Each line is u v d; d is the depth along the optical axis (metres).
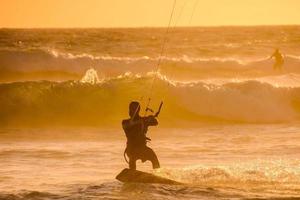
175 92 111.50
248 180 56.97
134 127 59.06
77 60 154.50
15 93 111.56
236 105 110.31
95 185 57.06
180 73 158.25
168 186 55.31
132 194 53.06
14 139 89.56
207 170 60.12
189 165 67.56
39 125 106.44
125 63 153.00
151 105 111.38
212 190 53.84
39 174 64.06
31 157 74.12
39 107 110.88
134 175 56.97
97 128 101.94
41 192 54.38
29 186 58.00
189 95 111.25
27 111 110.31
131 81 115.19
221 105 110.31
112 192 53.91
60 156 74.69
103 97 112.94
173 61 158.38
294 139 86.38
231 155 73.88
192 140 86.62
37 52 156.38
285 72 167.50
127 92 113.69
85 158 73.38
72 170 66.31
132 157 59.16
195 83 113.38
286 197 51.31
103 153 76.62
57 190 55.69
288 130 96.44
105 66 153.12
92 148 80.56
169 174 58.38
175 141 85.75
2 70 154.38
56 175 63.56
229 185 55.47
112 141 87.19
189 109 110.31
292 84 155.12
